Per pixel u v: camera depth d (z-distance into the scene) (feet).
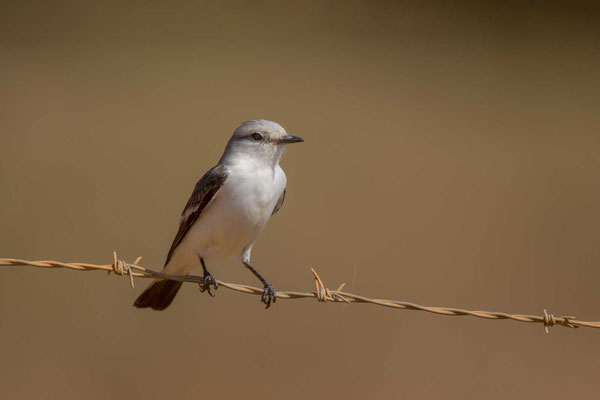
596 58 86.12
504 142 67.26
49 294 40.16
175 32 88.94
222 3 97.66
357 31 91.91
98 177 55.26
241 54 84.02
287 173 58.08
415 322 39.81
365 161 61.41
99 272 42.06
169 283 24.49
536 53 87.40
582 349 38.09
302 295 20.70
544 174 61.46
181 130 65.05
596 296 43.14
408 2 100.22
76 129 64.08
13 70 75.31
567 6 98.63
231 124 66.74
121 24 90.02
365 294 41.83
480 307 41.32
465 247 48.52
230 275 42.29
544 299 42.55
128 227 47.65
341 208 53.21
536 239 50.29
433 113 72.90
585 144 67.41
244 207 22.82
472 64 84.74
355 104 73.56
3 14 88.69
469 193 57.36
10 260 19.40
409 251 47.37
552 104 76.02
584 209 55.47
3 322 37.91
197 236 23.22
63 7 92.32
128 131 64.28
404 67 83.25
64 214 48.83
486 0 100.12
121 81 75.25
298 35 90.27
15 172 55.16
